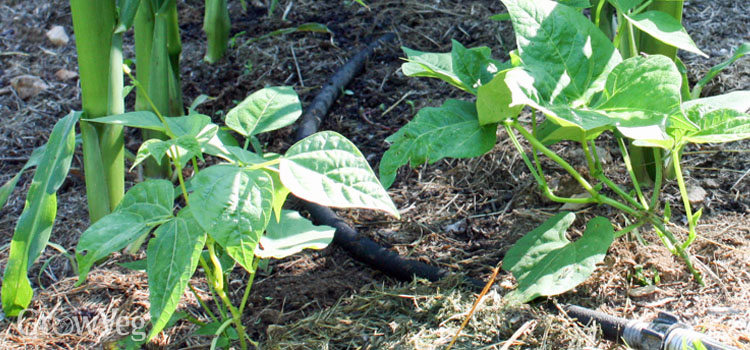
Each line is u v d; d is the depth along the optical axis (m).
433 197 1.36
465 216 1.32
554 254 1.12
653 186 1.32
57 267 1.28
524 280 1.12
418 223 1.31
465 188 1.38
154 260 0.92
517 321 1.10
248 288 1.06
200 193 0.91
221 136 1.15
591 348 1.06
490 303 1.13
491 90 1.04
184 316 1.09
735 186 1.30
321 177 0.92
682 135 1.06
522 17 1.08
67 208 1.39
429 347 1.08
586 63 1.07
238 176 0.92
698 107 1.06
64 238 1.33
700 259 1.18
